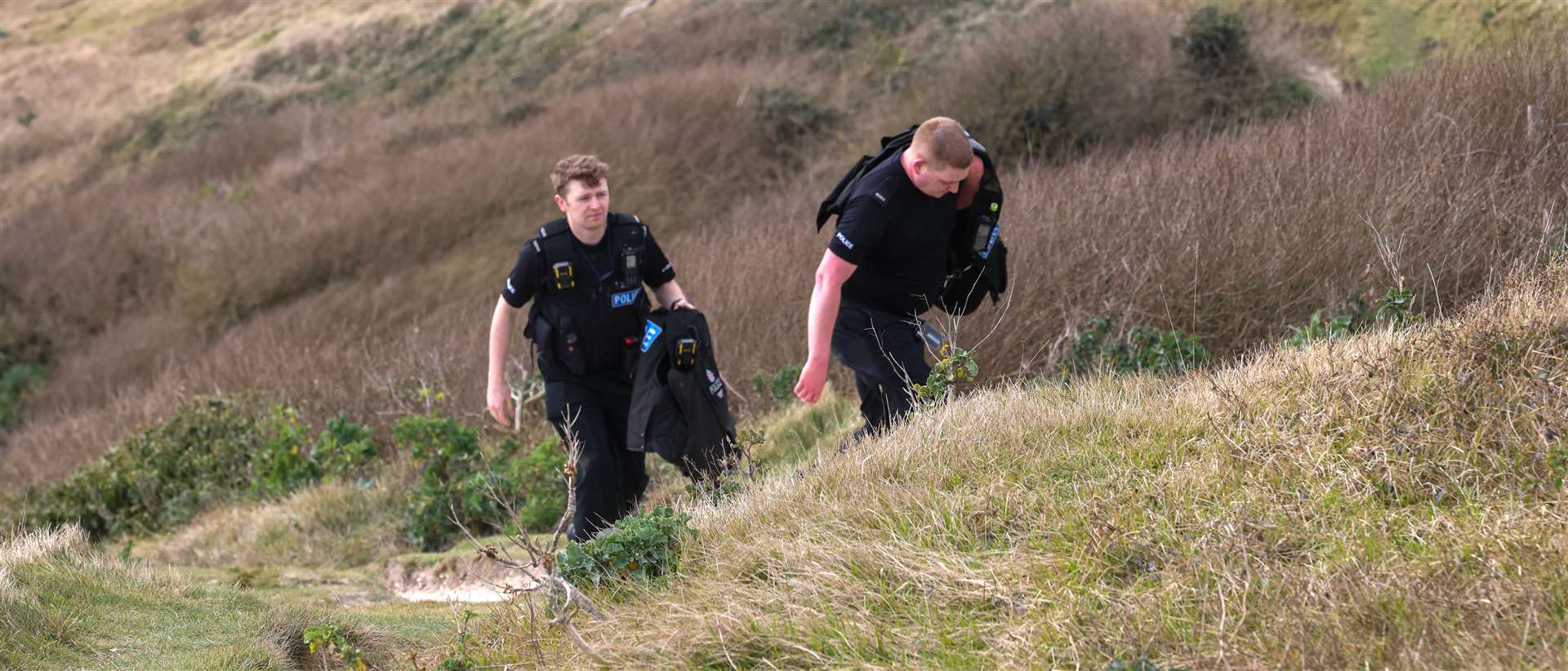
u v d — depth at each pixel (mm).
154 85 35750
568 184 4391
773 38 27141
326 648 3547
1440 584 2312
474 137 26281
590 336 4500
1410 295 4695
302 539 7078
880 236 4141
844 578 2893
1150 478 3127
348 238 22297
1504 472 2744
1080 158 16766
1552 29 9641
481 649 3281
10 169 33812
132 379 21766
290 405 10562
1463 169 6969
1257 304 6500
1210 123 16859
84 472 9492
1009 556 2824
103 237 25812
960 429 3805
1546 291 3590
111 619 3590
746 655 2699
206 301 22719
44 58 38969
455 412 9812
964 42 24000
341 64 33562
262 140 29594
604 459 4488
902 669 2447
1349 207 6809
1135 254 7211
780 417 6992
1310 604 2332
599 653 2869
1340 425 3186
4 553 3934
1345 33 18969
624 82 26938
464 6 33812
